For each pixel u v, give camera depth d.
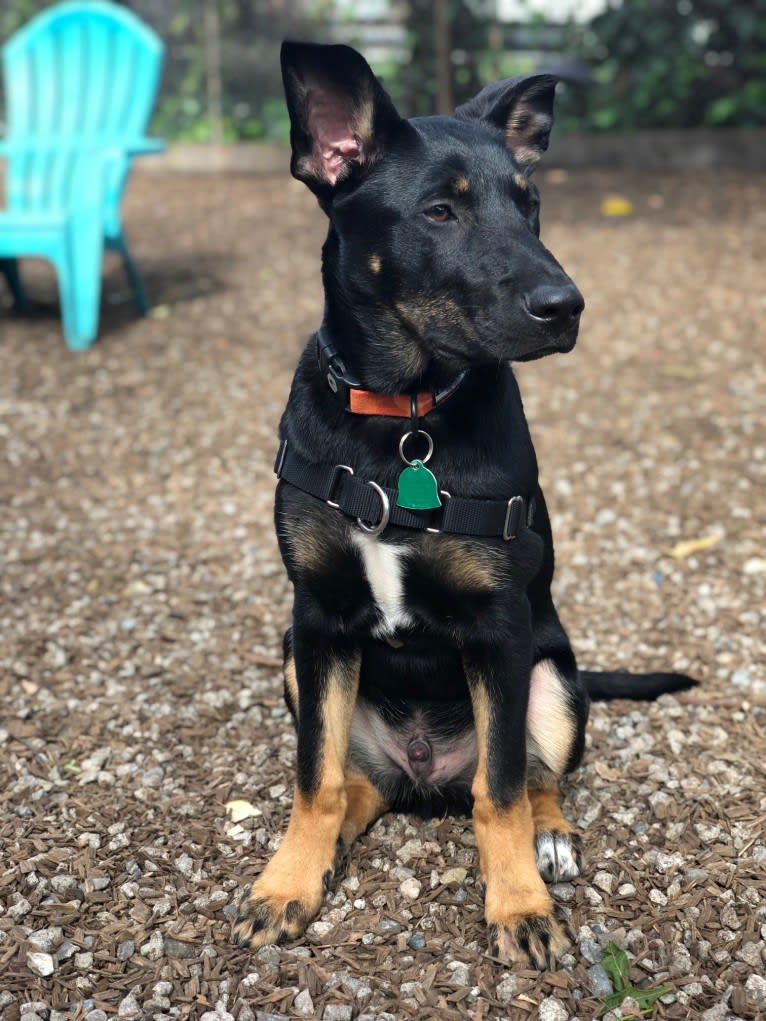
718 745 1.00
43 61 2.42
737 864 0.84
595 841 0.88
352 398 0.79
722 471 1.60
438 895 0.83
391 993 0.73
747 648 1.17
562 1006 0.71
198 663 1.17
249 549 1.44
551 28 3.53
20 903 0.81
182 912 0.81
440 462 0.78
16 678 1.14
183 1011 0.72
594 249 2.59
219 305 2.34
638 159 3.45
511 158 0.80
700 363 1.99
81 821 0.91
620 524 1.47
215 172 3.69
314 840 0.81
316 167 0.80
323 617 0.82
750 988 0.72
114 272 2.59
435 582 0.79
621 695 1.05
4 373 2.01
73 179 2.27
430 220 0.76
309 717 0.82
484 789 0.79
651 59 3.42
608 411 1.82
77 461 1.70
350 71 0.77
